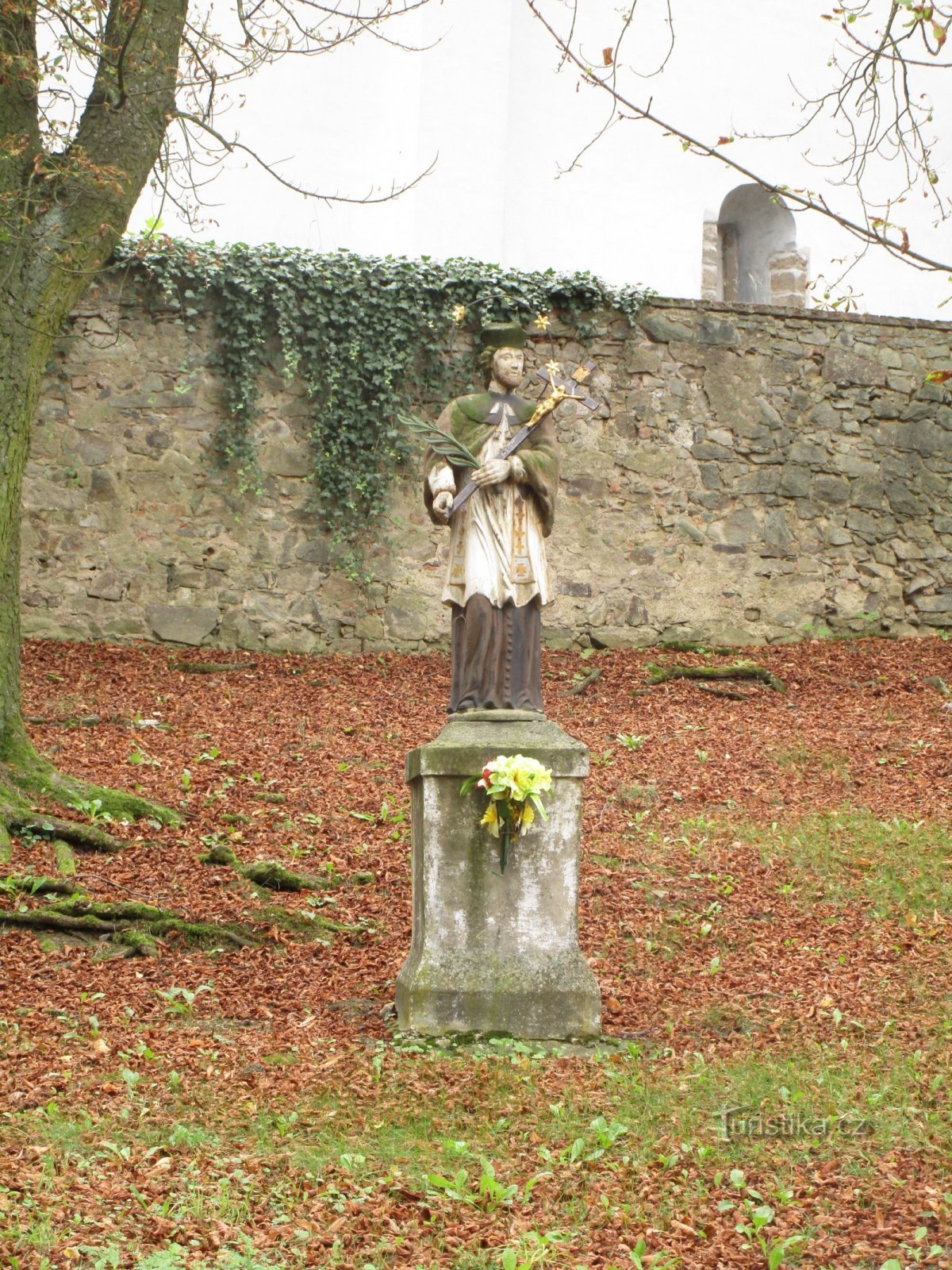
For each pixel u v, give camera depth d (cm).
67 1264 378
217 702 1150
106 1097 502
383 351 1344
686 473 1427
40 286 884
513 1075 546
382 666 1294
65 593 1272
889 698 1266
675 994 670
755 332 1453
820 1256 400
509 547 634
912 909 789
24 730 855
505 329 654
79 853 787
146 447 1298
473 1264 396
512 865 608
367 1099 515
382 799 953
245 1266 384
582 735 1132
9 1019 582
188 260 1280
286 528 1327
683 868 852
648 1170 459
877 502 1473
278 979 666
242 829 869
